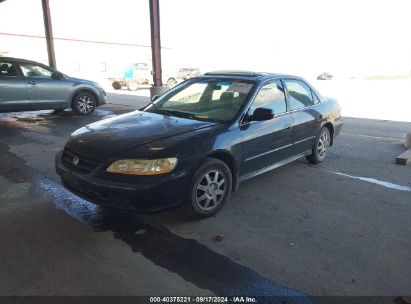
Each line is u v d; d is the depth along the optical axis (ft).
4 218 12.76
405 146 23.79
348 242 11.49
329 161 20.36
